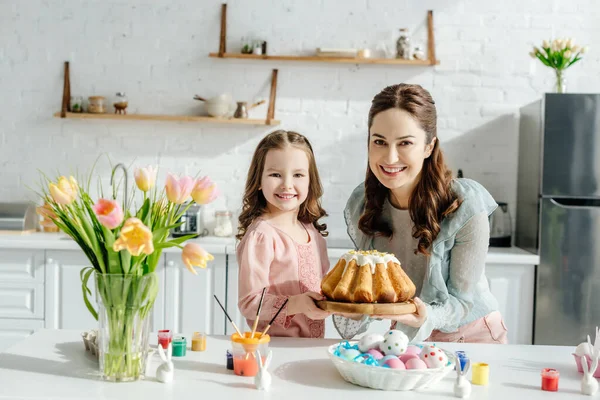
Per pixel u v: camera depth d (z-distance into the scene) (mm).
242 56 4160
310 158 2168
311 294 1844
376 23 4266
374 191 2104
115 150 4352
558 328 3750
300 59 4168
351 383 1581
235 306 3781
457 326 1984
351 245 4043
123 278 1536
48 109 4336
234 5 4273
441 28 4262
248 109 4305
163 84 4312
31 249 3832
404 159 1882
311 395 1491
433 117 1927
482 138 4289
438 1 4254
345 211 2246
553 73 4254
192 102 4309
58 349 1807
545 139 3734
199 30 4289
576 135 3717
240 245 2105
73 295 3838
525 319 3775
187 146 4352
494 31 4258
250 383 1567
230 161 4352
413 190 2021
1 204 4152
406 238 2100
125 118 4172
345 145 4320
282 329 2045
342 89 4301
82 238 1571
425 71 4277
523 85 4266
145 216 1601
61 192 1514
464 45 4262
